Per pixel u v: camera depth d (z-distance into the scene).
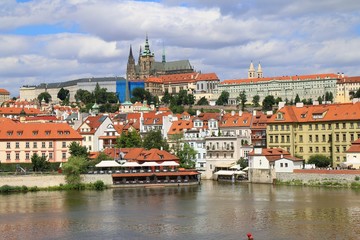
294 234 140.62
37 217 166.88
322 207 176.38
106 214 170.88
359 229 144.62
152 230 147.75
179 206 184.25
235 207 180.12
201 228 149.25
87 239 139.12
